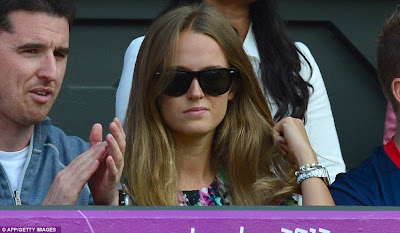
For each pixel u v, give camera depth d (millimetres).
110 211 7305
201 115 10578
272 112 13289
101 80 16234
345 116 16922
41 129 10672
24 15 10008
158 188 10469
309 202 10578
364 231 7469
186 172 10953
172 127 10680
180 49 10539
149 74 10609
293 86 13359
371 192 10750
